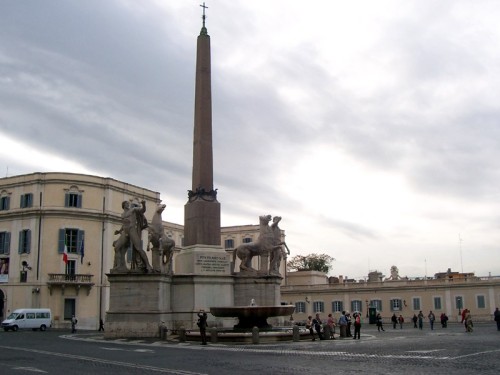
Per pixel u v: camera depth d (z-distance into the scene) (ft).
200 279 99.25
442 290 222.28
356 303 235.61
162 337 87.51
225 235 286.87
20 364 54.85
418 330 142.00
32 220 197.98
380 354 61.82
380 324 140.15
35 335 126.52
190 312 97.19
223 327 97.45
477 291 216.54
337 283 247.91
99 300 202.49
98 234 205.87
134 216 97.76
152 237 97.76
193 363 53.06
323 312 240.53
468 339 91.76
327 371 46.06
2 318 196.65
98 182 207.72
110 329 93.66
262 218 109.91
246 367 49.34
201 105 107.76
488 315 212.84
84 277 198.29
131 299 94.38
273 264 107.96
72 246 200.23
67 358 60.59
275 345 75.61
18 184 203.51
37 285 193.47
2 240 203.51
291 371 46.16
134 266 97.19
